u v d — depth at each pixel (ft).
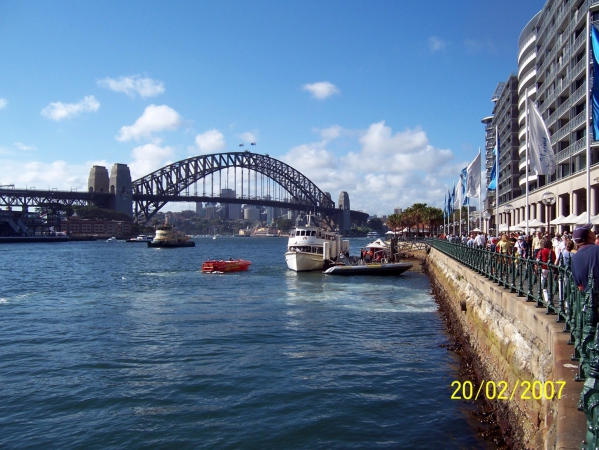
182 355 70.08
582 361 24.41
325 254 201.77
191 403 51.75
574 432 22.59
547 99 201.05
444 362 66.03
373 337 81.41
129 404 51.62
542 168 73.26
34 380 59.47
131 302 124.16
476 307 67.46
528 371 37.93
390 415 47.73
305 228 207.21
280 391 54.90
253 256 373.61
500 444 40.19
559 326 34.19
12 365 65.67
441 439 42.06
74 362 66.95
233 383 57.72
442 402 50.80
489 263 69.46
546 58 206.69
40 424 47.11
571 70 170.71
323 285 160.04
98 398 53.26
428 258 221.66
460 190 166.61
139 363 66.39
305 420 47.06
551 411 29.43
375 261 214.07
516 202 249.14
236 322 94.68
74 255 379.14
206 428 45.73
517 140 290.15
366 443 42.04
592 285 24.41
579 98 160.97
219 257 356.18
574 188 151.23
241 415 48.52
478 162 122.31
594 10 152.15
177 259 328.29
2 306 118.62
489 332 55.06
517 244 79.87
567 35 176.96
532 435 33.12
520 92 260.01
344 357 68.74
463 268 92.68
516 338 43.42
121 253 414.00
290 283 166.91
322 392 54.34
